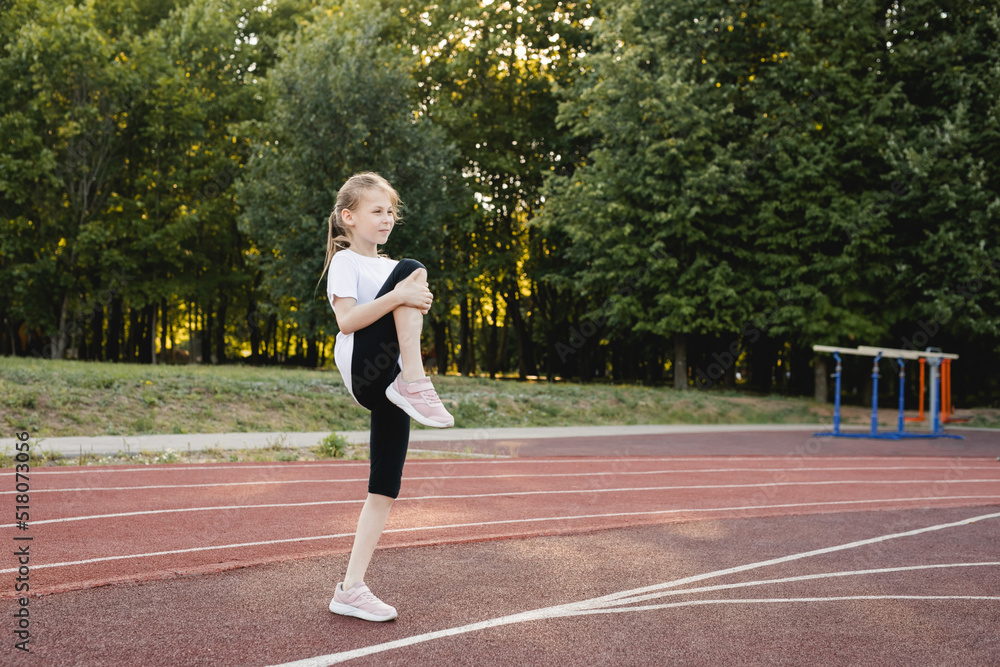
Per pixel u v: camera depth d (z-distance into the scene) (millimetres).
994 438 17344
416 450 11828
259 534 5680
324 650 3193
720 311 24094
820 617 3854
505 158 28484
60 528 5676
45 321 28141
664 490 8578
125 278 28609
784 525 6535
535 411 18547
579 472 9930
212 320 41719
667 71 23016
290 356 48594
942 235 22141
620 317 25203
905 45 23422
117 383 14242
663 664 3137
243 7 32094
